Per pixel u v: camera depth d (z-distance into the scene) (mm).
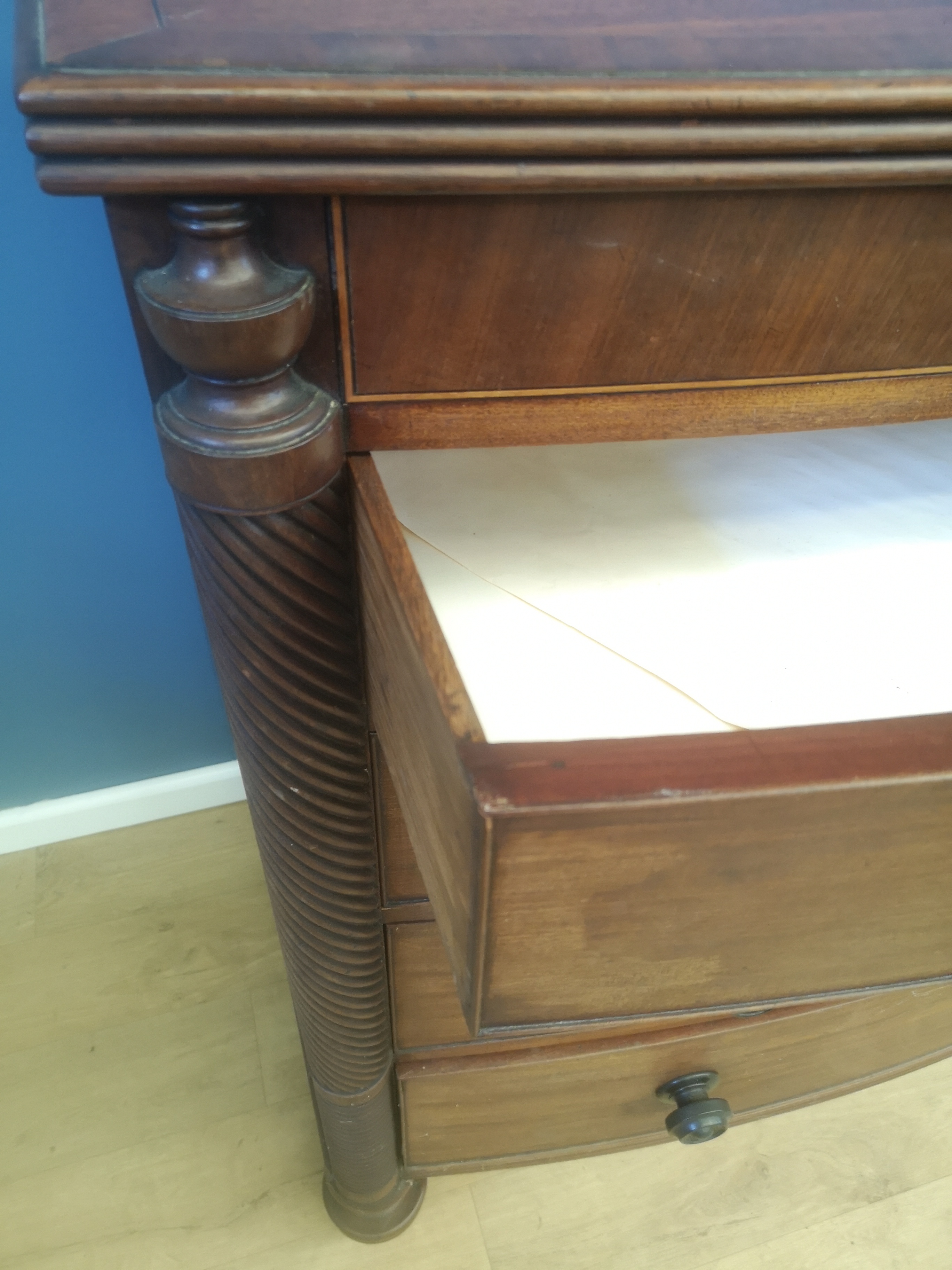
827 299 351
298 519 357
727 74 280
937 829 293
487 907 282
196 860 1055
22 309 689
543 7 302
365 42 278
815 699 354
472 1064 637
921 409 396
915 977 377
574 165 285
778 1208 824
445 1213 816
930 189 326
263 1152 841
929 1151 862
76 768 1021
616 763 262
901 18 313
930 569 432
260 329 292
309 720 426
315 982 557
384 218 304
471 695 347
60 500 801
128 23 281
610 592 405
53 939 985
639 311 341
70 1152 836
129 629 914
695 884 292
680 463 515
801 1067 689
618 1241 803
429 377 346
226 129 261
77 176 265
